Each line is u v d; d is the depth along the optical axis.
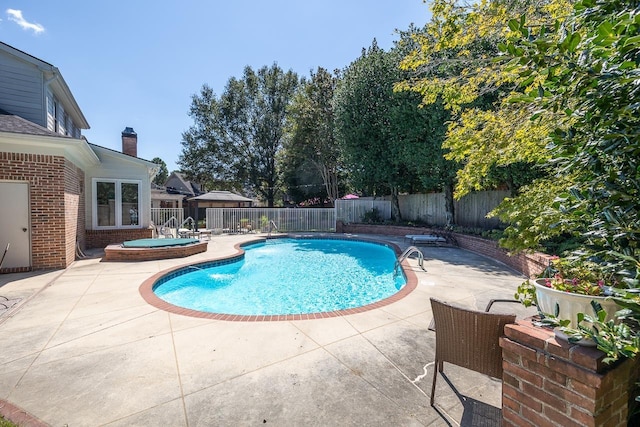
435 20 5.11
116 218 12.02
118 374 3.12
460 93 5.03
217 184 31.62
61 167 7.80
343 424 2.45
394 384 2.98
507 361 2.12
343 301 7.02
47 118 9.62
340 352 3.61
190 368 3.24
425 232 14.53
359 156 17.03
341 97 17.09
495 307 5.14
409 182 17.02
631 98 1.72
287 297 7.27
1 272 7.23
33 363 3.33
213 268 9.42
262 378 3.07
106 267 8.19
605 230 1.93
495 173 10.45
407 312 4.92
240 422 2.46
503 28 4.55
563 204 2.21
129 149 18.42
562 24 2.23
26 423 2.40
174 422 2.45
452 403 2.71
